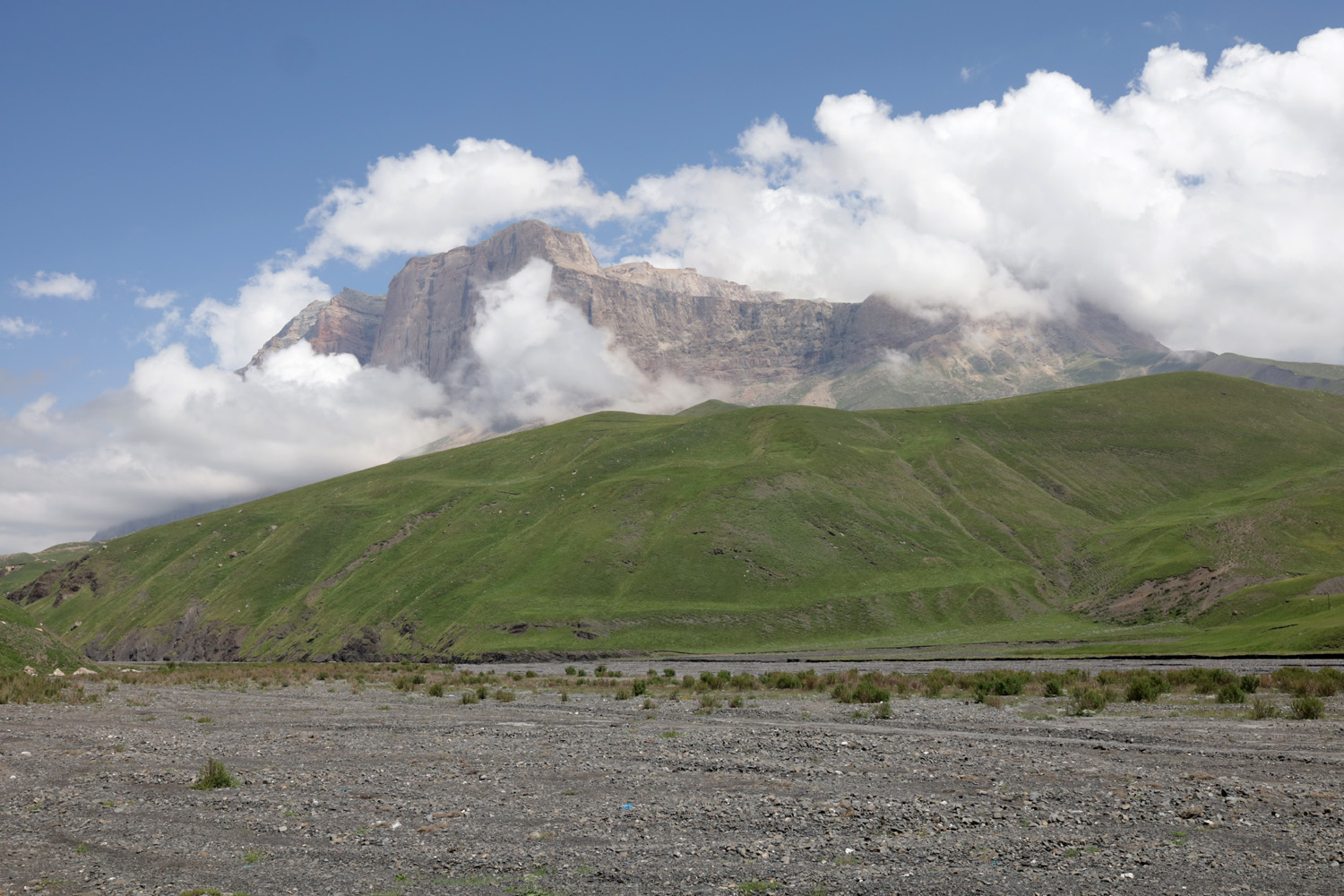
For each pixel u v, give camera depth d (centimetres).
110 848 1950
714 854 1812
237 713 5003
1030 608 17800
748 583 18662
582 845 1908
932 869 1669
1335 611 10456
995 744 3216
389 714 4884
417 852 1875
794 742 3356
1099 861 1686
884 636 16762
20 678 6172
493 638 17125
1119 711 4281
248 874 1739
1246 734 3297
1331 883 1523
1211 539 18288
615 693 6275
